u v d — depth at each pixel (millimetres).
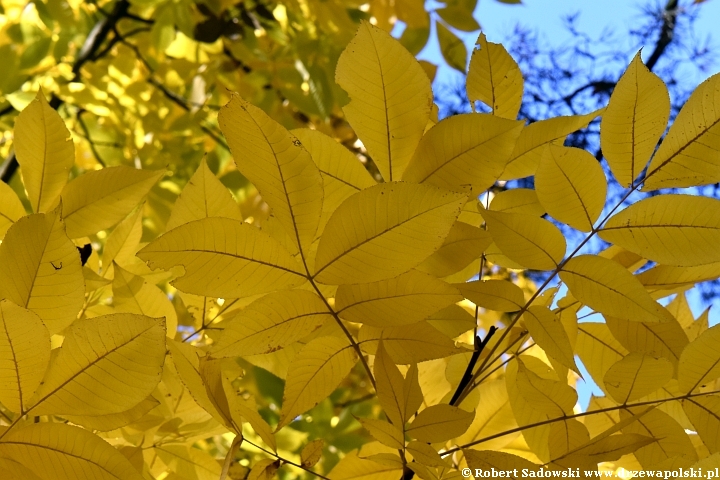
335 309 799
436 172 837
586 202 878
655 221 859
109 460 764
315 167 765
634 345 947
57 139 924
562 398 902
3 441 758
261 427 827
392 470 975
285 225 778
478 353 952
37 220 765
